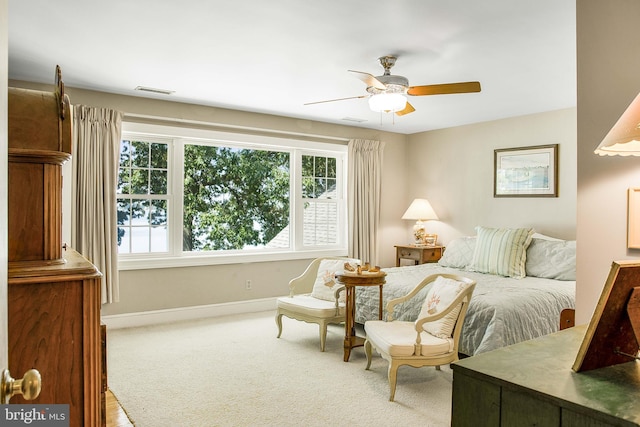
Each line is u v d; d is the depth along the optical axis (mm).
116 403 2238
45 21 2773
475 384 1189
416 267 5121
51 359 1138
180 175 5043
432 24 2770
